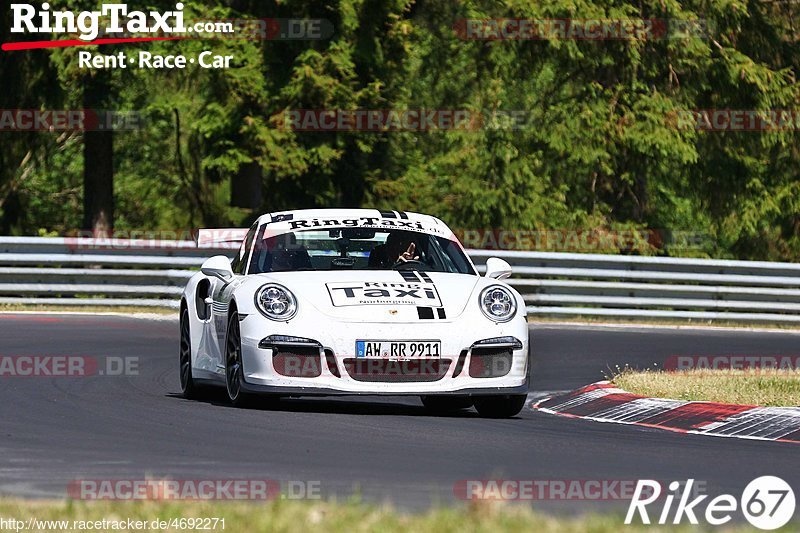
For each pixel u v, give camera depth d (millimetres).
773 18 116438
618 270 75500
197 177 125688
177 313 69438
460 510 19859
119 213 140000
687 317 76250
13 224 118000
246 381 33594
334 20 98062
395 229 37844
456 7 118000
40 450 27094
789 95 109188
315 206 104250
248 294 34219
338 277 34875
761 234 122562
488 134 112625
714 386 39312
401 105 109500
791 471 25594
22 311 66875
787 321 77438
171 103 101250
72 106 108062
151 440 28656
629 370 47656
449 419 33750
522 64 109875
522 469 25328
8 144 109375
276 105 98000
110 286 71500
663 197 128875
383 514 19234
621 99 107875
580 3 103875
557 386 43844
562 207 112125
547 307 74062
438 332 33156
